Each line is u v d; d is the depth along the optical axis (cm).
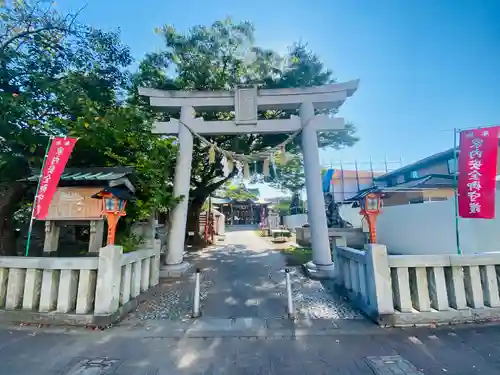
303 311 414
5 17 571
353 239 1143
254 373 252
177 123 738
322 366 262
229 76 871
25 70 592
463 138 459
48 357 280
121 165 624
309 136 706
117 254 385
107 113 588
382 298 355
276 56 852
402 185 1178
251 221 3369
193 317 393
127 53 729
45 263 377
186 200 714
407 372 248
